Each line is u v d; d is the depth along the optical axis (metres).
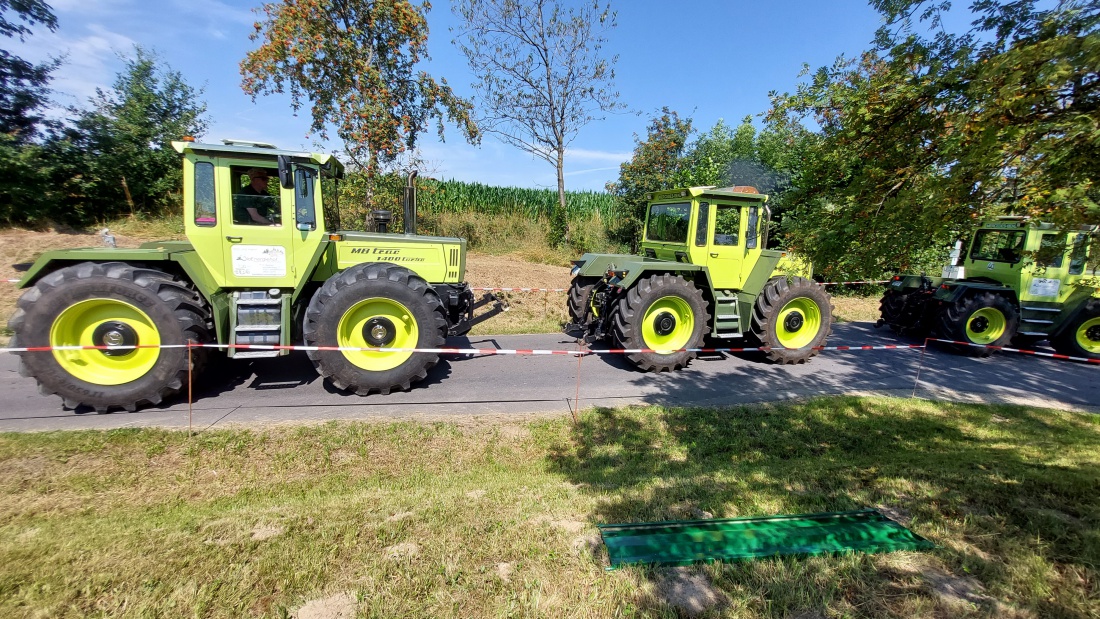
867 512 2.74
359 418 4.36
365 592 2.07
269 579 2.15
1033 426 4.76
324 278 5.39
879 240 2.81
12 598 2.03
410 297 4.94
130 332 4.35
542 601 2.01
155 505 3.01
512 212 18.23
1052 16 2.13
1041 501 2.80
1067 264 7.25
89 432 3.84
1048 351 7.87
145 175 12.68
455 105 12.91
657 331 6.14
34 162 10.69
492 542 2.43
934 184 2.41
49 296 4.12
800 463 3.71
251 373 5.48
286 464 3.62
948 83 2.44
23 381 5.02
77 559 2.29
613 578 2.14
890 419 4.79
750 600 2.01
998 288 7.39
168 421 4.18
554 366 6.20
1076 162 2.02
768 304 6.43
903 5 2.61
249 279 4.88
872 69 2.92
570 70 15.14
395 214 12.94
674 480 3.31
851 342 8.18
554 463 3.82
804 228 3.25
